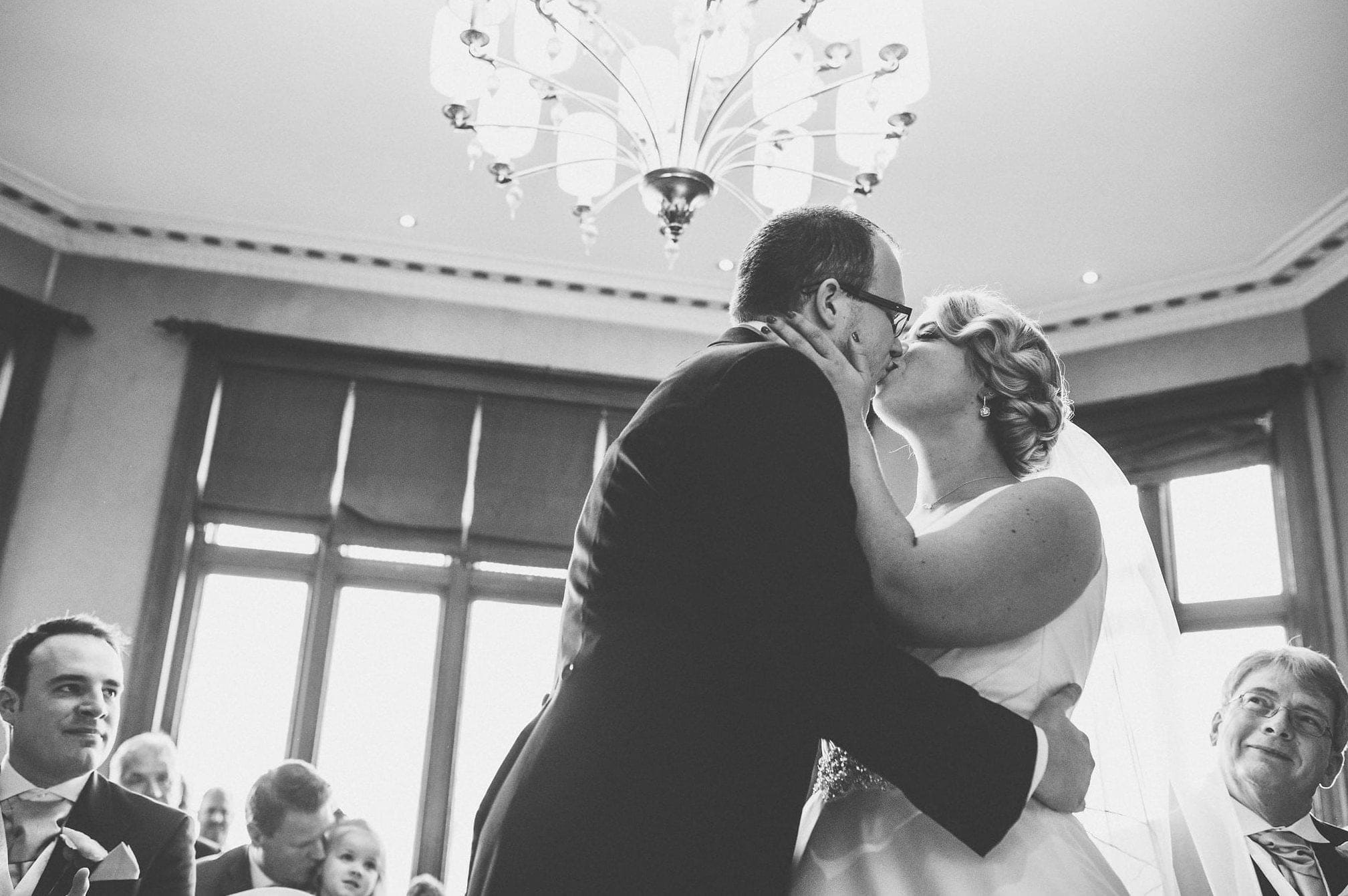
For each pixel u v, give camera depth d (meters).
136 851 2.77
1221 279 7.33
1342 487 6.71
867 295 1.59
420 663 7.16
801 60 3.57
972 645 1.49
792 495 1.30
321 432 7.31
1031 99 5.85
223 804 5.58
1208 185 6.49
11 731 2.78
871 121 3.87
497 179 4.11
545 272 7.62
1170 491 7.38
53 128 6.51
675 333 7.94
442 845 6.82
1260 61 5.55
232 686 6.95
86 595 6.84
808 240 1.60
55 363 7.21
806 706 1.30
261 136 6.48
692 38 3.64
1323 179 6.40
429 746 6.99
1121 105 5.88
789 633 1.27
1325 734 2.33
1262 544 6.97
